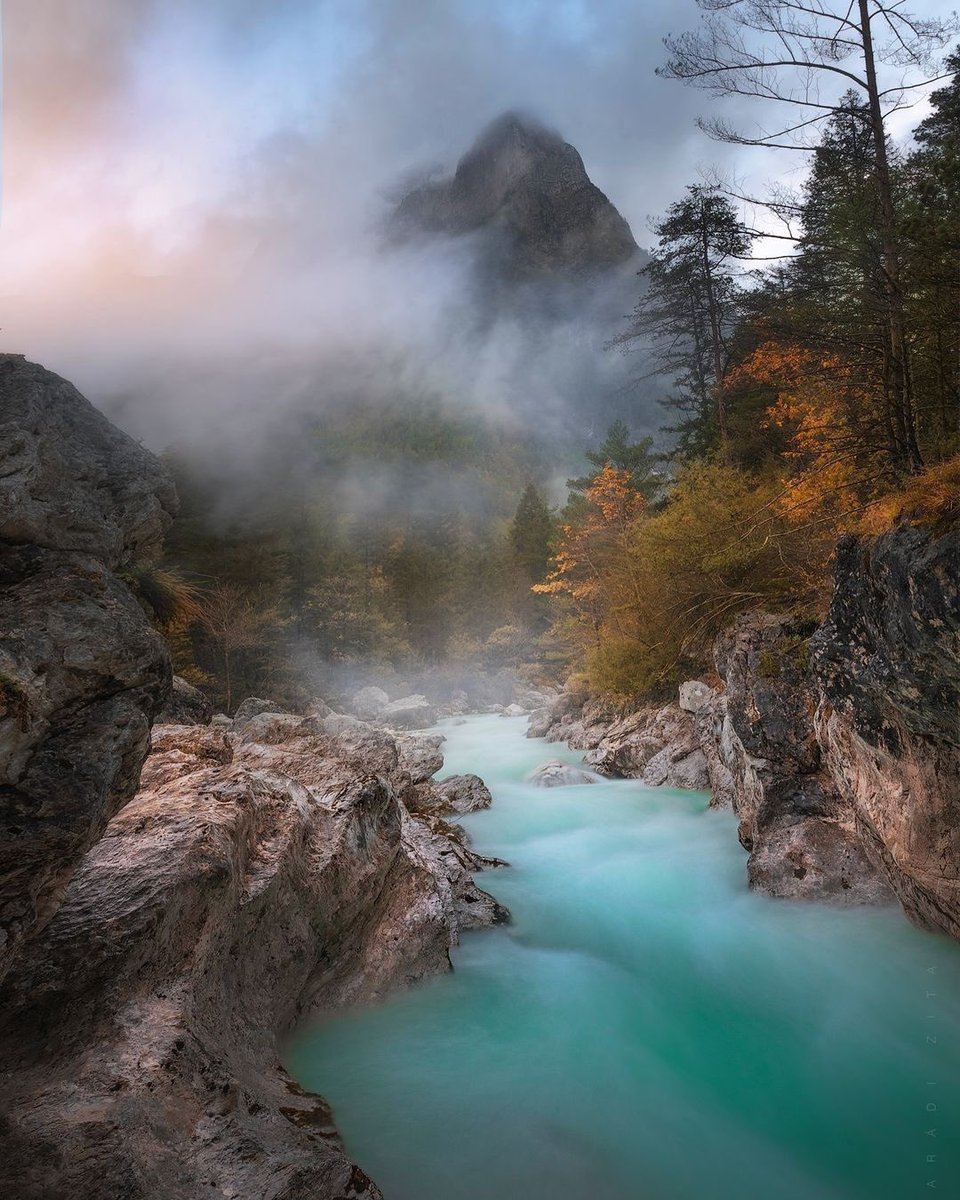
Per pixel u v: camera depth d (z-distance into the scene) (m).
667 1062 5.65
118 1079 3.24
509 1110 4.89
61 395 3.87
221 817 4.98
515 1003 6.47
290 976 5.32
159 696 3.54
